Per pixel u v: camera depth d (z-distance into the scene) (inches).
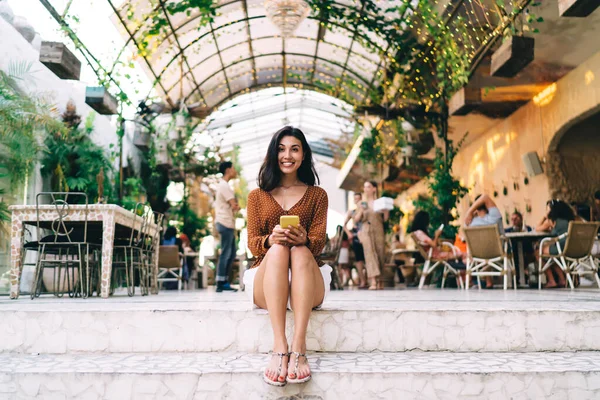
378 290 289.3
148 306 114.7
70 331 101.7
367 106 424.2
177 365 88.1
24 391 82.5
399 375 82.0
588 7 188.7
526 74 357.4
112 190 355.3
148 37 339.9
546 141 384.5
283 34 319.3
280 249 94.0
